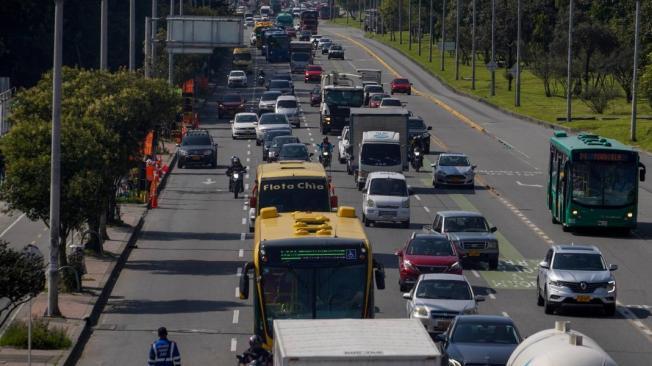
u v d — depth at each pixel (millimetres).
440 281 71875
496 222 116750
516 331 60469
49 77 106000
